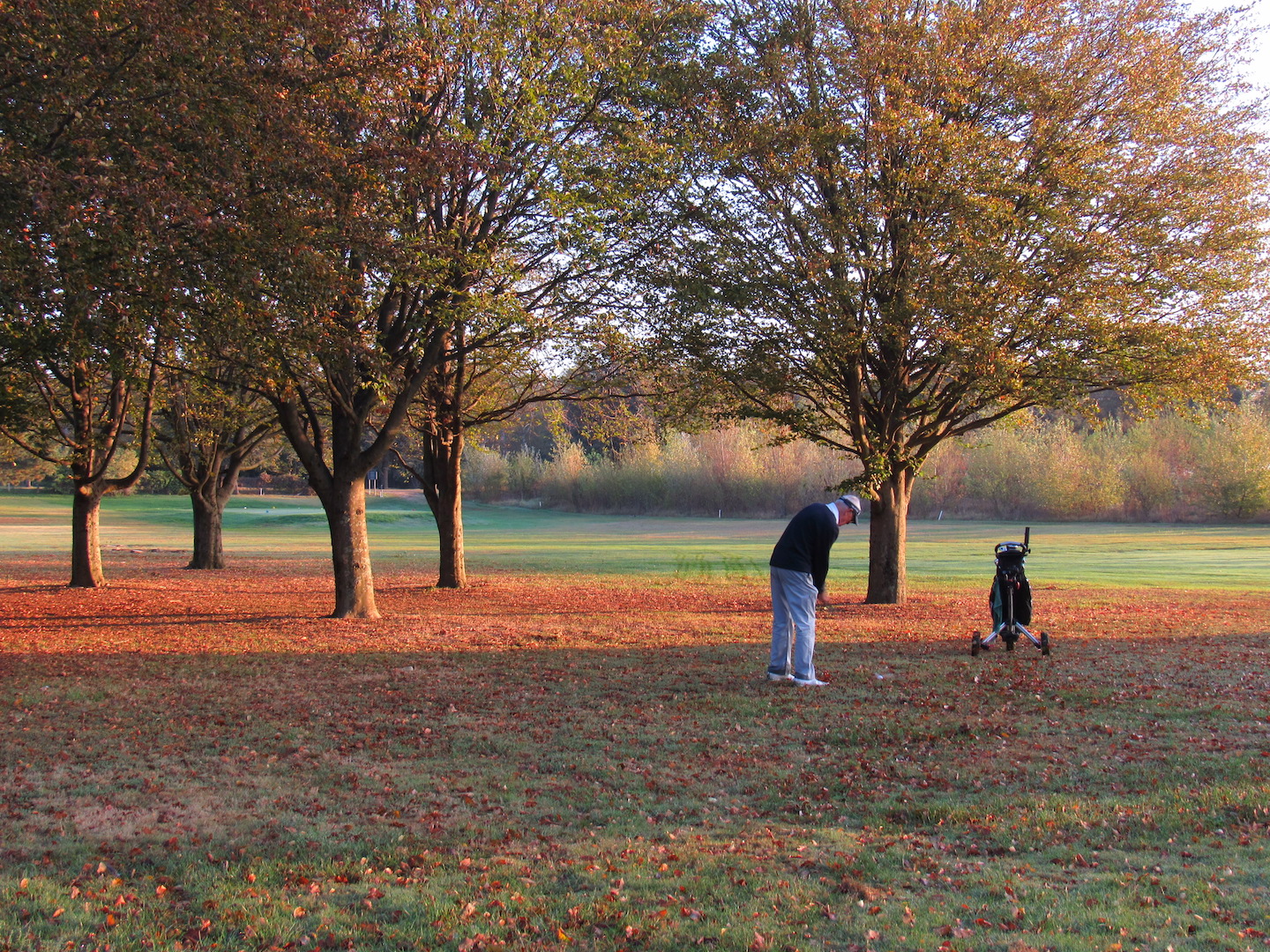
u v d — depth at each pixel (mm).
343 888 4301
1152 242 14258
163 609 17297
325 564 30047
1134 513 62281
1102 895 4020
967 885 4230
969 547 37938
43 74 8820
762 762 6527
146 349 12211
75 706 8367
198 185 9320
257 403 22391
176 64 8945
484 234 13891
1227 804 5199
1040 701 8195
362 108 10789
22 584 22531
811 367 16078
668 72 14328
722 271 14867
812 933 3709
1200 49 15406
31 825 5207
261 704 8445
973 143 13766
